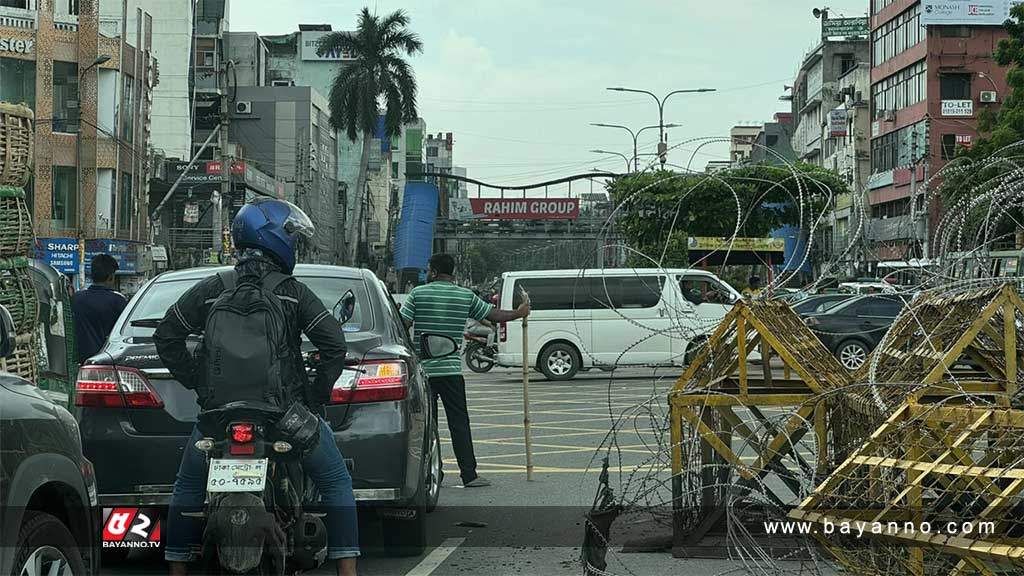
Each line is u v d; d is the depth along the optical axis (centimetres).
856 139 7669
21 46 4697
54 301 893
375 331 743
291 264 527
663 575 679
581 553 716
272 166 9300
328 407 674
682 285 2475
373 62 7588
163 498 670
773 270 915
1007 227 807
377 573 700
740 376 725
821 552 627
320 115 9994
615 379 2483
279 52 11438
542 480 1086
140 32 5397
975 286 723
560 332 2505
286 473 521
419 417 724
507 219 9156
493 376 2720
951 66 6506
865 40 8719
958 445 521
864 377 728
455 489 1037
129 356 684
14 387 486
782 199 995
